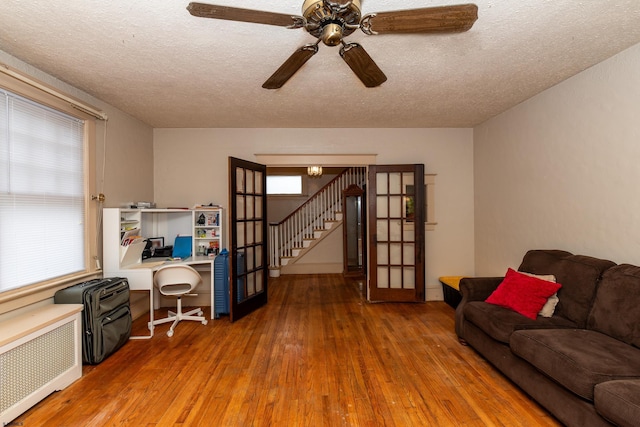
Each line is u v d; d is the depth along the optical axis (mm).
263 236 4598
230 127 4570
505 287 2871
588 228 2744
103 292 2824
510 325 2400
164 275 3406
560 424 1962
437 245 4754
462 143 4719
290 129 4629
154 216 4492
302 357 2875
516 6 1860
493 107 3756
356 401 2215
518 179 3672
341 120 4250
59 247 2840
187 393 2318
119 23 2004
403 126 4586
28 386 2088
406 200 4637
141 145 4227
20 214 2465
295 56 1854
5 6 1816
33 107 2576
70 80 2891
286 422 2002
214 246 4465
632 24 2051
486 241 4395
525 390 2201
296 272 7160
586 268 2473
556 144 3086
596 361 1773
